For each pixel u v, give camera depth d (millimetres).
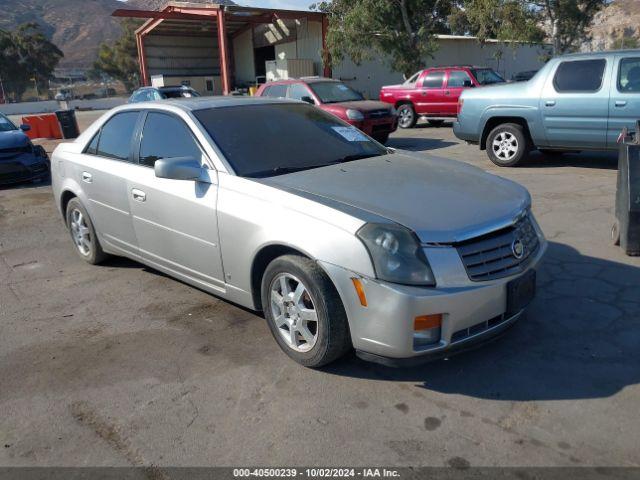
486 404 3088
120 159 4852
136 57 73188
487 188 3719
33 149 10680
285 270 3412
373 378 3395
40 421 3141
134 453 2838
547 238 5789
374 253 3016
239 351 3791
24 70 64688
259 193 3607
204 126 4176
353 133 4773
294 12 26641
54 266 5777
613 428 2836
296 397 3234
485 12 23469
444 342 3045
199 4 27859
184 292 4867
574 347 3631
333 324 3236
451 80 16188
